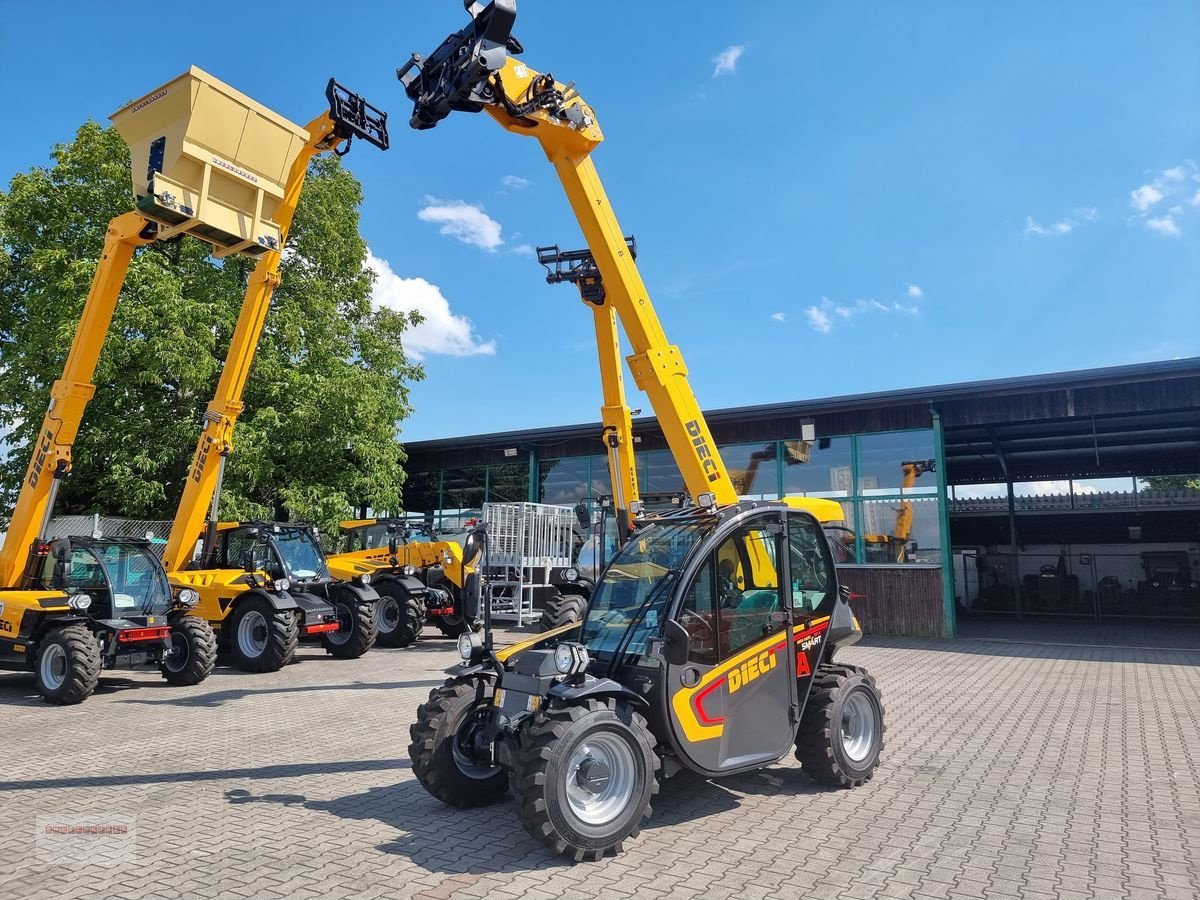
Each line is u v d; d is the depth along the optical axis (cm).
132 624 1031
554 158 761
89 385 1070
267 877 439
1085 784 614
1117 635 1738
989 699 967
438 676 1168
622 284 764
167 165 836
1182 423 1689
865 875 440
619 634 548
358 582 1411
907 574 1634
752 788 599
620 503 1166
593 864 455
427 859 464
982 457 2184
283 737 782
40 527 1052
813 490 1736
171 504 1923
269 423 1859
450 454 2294
